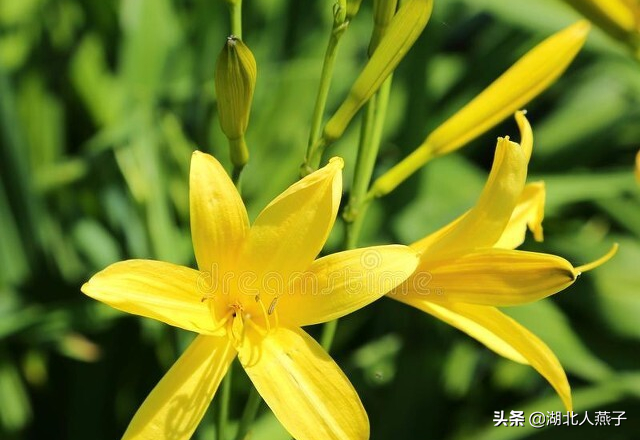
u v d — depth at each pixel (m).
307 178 0.63
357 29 1.06
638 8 0.66
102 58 1.07
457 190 0.96
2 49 0.99
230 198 0.63
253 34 1.06
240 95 0.64
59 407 0.93
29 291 0.93
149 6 0.98
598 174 0.95
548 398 0.87
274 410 0.63
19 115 0.99
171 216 0.94
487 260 0.65
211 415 0.86
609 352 0.89
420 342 0.92
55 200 0.99
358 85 0.65
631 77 0.98
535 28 0.92
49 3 1.05
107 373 0.92
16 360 0.94
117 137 0.92
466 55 1.10
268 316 0.65
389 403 0.91
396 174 0.69
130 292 0.62
